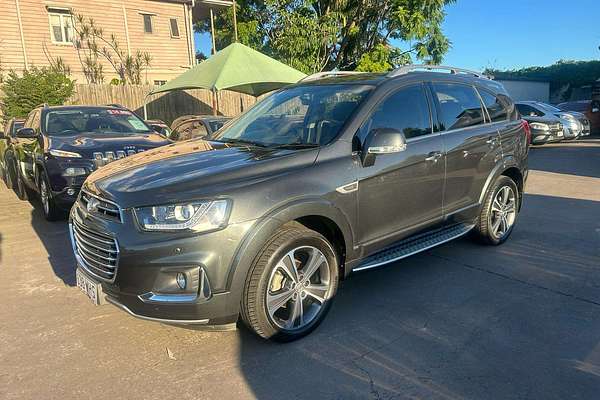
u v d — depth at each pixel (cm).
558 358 327
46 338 368
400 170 417
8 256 564
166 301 307
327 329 373
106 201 334
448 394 291
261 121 468
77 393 300
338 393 294
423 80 471
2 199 925
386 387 299
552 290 439
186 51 2372
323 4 2453
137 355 343
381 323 381
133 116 872
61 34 2066
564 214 713
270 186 334
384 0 2416
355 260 394
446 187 471
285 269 340
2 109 1390
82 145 711
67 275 501
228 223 312
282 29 2206
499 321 381
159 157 393
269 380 309
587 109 2070
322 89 461
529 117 1642
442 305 412
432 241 462
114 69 2175
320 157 371
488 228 540
